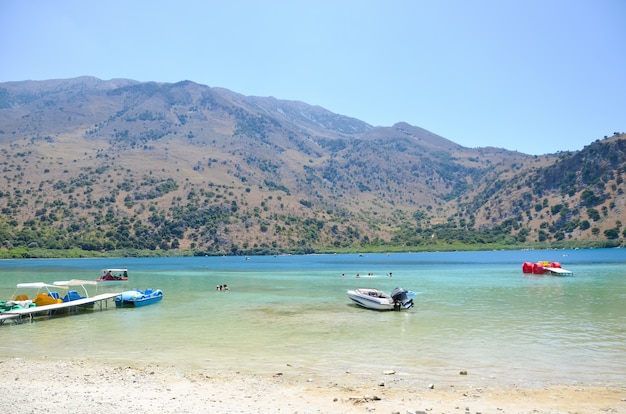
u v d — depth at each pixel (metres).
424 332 33.22
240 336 32.41
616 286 64.56
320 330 34.41
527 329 33.91
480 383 20.89
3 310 40.72
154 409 17.12
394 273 99.88
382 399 18.39
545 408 17.36
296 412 16.84
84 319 40.72
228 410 17.05
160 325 37.22
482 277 84.94
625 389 19.86
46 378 21.66
